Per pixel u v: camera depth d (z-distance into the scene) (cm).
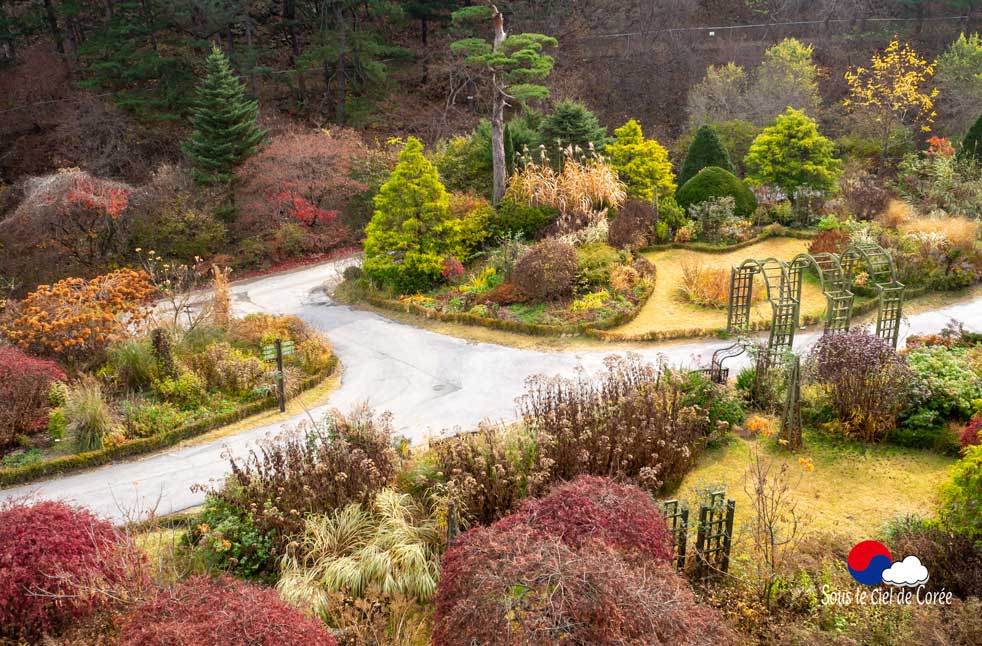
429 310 1806
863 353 1066
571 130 2522
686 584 670
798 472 1015
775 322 1330
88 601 686
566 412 1017
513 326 1666
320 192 2689
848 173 2753
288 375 1431
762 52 4209
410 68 4100
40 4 3581
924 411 1078
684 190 2327
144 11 3512
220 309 1650
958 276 1759
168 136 3309
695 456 1041
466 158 2625
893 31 4303
